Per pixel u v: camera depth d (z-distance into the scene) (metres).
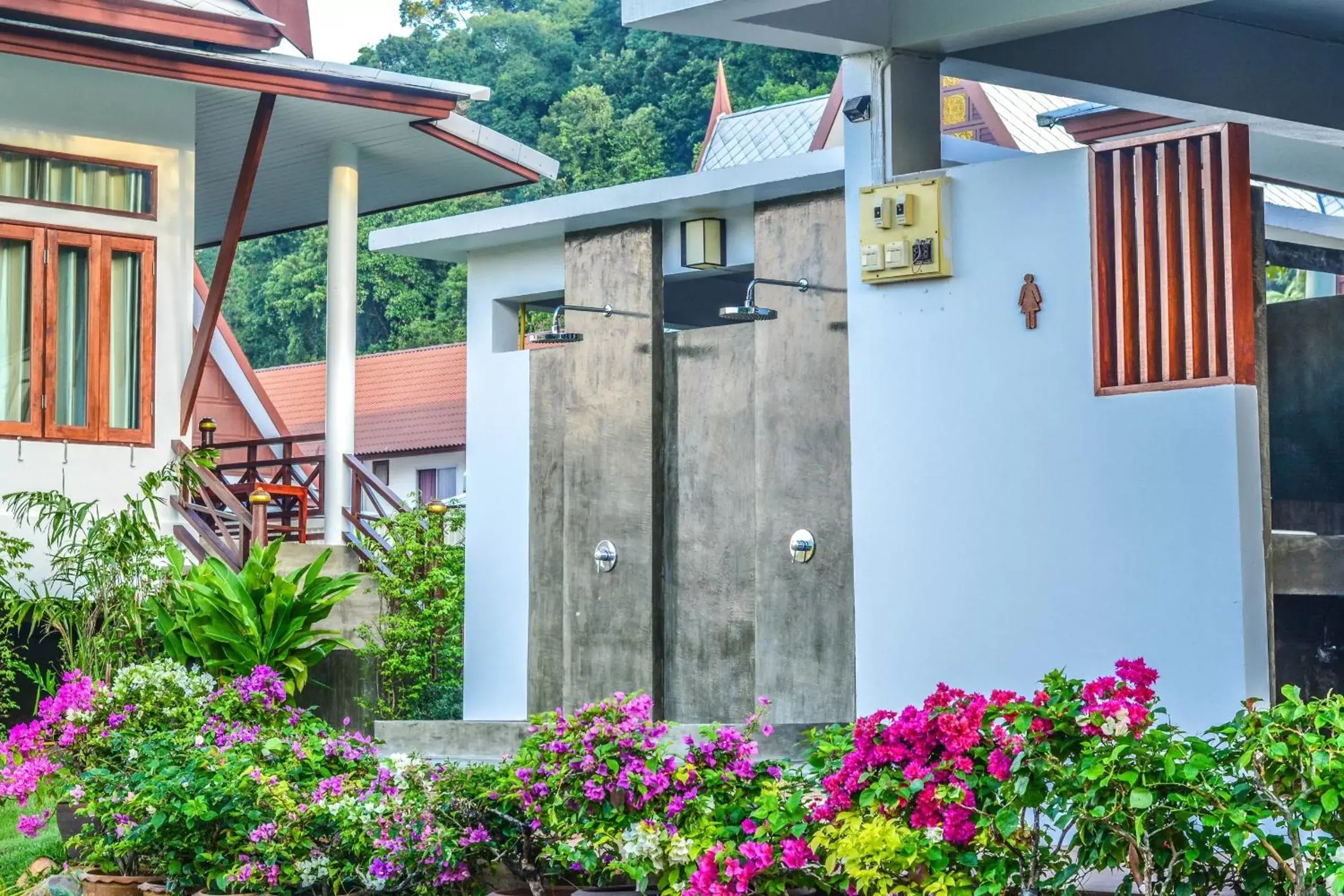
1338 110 11.84
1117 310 9.06
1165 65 10.91
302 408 36.31
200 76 14.68
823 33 9.81
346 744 9.88
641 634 12.58
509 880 8.85
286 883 8.90
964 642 9.55
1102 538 9.02
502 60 58.25
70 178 14.91
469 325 14.34
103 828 10.14
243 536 15.07
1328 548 8.78
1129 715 6.03
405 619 15.34
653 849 7.54
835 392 11.41
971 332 9.62
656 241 12.79
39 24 14.19
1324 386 10.34
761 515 11.80
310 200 19.92
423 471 33.06
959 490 9.62
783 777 7.77
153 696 10.70
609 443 12.91
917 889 6.64
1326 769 5.53
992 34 9.69
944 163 12.26
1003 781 6.30
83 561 12.92
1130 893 6.36
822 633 11.38
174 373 15.36
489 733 12.25
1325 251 12.15
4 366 14.55
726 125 31.08
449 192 19.27
